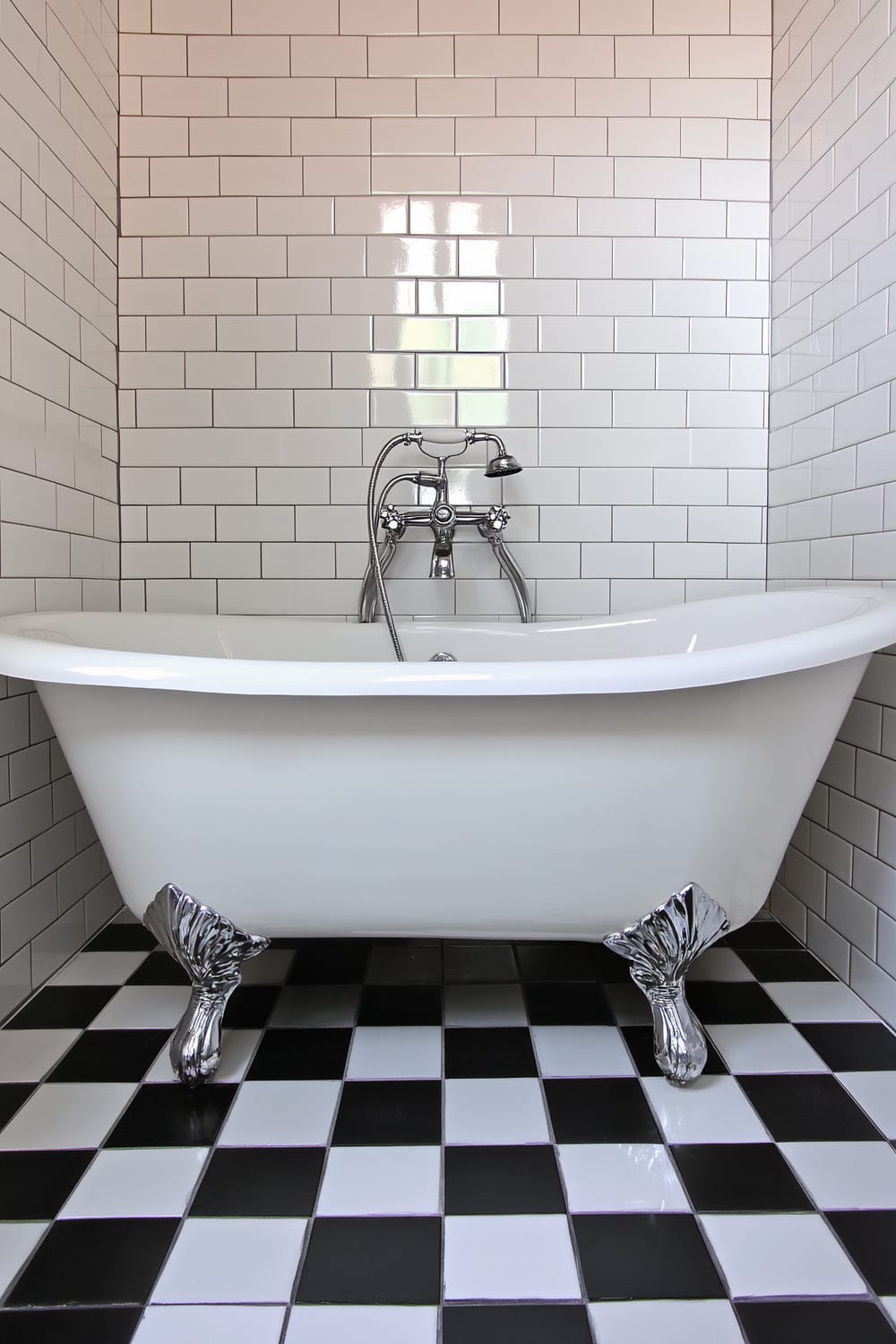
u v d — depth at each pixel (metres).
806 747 1.23
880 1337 0.82
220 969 1.24
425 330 1.99
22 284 1.50
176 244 1.97
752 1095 1.21
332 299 1.98
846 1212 0.98
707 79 1.98
